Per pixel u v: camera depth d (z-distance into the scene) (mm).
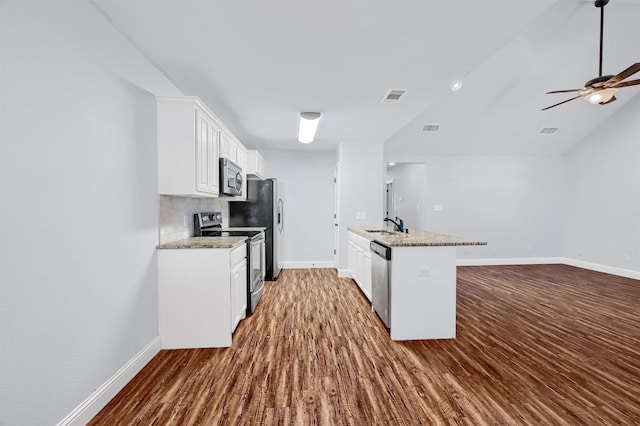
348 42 1938
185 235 2951
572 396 1753
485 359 2193
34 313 1262
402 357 2221
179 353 2293
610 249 5039
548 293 3926
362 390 1810
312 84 2604
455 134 5141
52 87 1349
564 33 3109
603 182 5133
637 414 1594
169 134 2324
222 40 1909
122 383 1848
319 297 3740
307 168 5586
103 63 1706
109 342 1747
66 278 1430
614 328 2773
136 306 2043
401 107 3191
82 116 1538
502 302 3557
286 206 5566
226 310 2387
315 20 1700
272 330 2717
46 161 1319
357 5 1567
